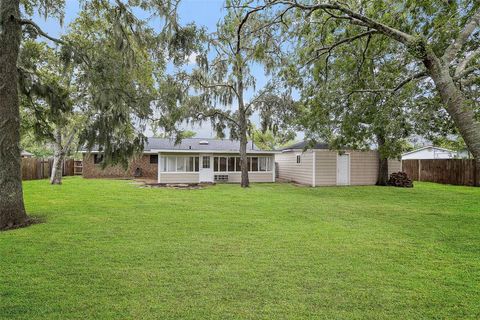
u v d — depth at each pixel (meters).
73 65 6.66
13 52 6.21
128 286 3.33
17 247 4.71
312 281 3.51
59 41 6.54
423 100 6.80
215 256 4.37
